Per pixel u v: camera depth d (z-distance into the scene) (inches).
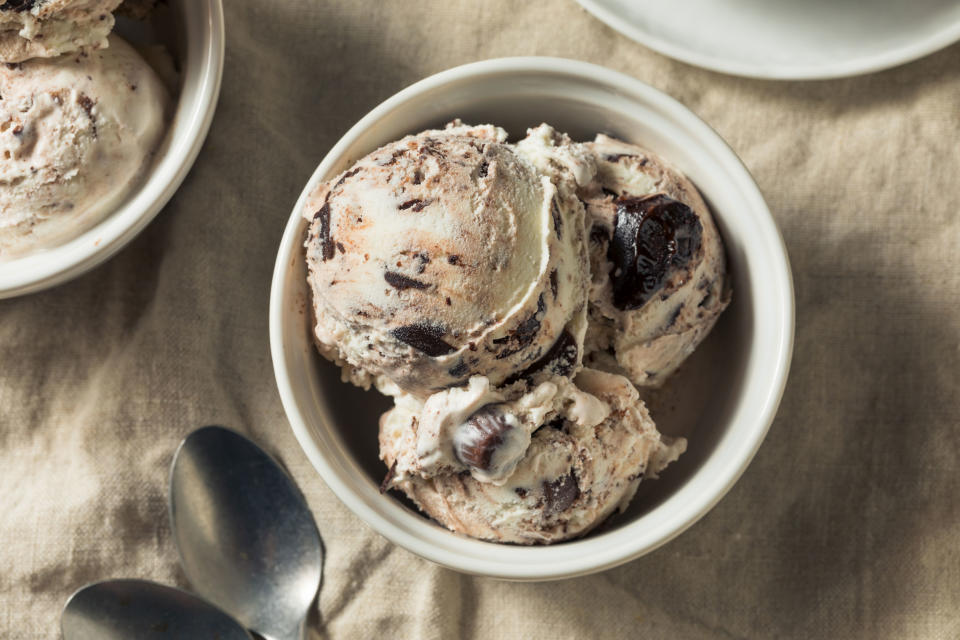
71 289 22.8
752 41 22.7
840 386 22.5
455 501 20.6
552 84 21.2
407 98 21.0
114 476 22.5
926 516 22.3
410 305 19.9
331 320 20.6
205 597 22.5
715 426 21.3
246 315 22.7
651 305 20.7
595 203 20.8
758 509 22.5
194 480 22.6
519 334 20.0
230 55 22.8
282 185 22.7
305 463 22.6
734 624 22.4
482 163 20.2
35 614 22.4
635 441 20.7
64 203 21.5
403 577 22.4
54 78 21.4
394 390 21.0
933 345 22.5
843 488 22.4
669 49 22.6
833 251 22.6
